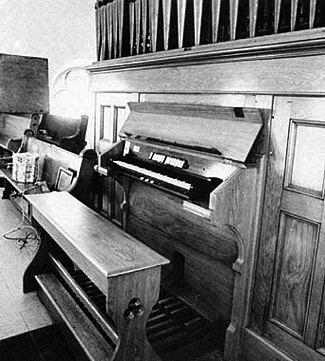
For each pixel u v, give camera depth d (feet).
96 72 12.39
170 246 9.61
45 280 8.97
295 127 6.03
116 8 11.00
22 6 21.44
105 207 13.11
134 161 10.00
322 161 5.73
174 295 8.86
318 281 5.89
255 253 6.84
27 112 19.84
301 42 5.54
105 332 6.91
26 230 13.44
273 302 6.63
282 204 6.32
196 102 8.03
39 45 22.26
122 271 5.70
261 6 6.72
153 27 9.23
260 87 6.45
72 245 6.79
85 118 15.93
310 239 5.98
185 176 8.15
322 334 5.91
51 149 14.19
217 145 7.14
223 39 8.09
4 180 17.69
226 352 7.28
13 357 7.13
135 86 10.26
